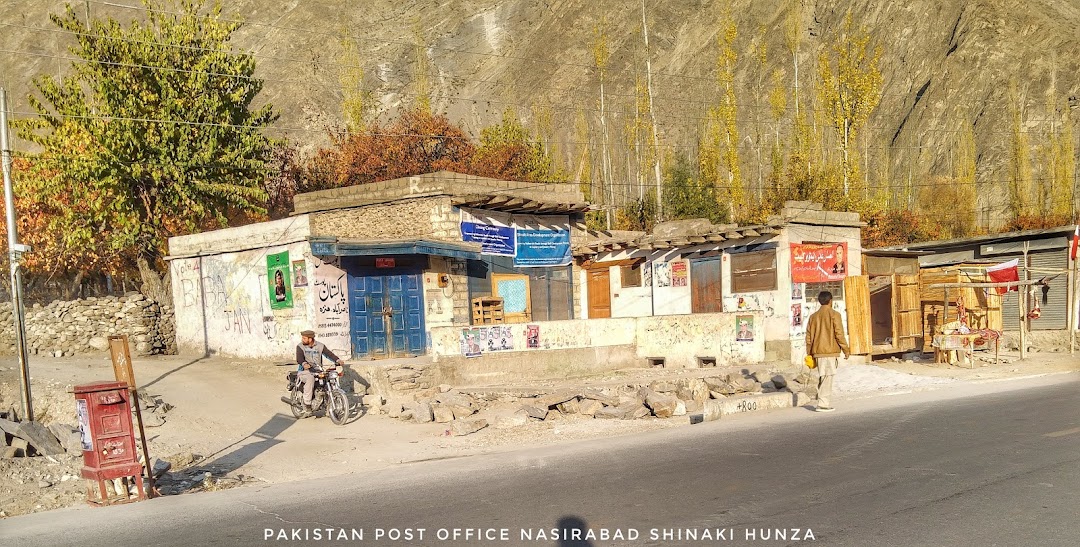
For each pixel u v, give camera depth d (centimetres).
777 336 2141
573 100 13062
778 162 4850
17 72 15825
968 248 3127
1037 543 582
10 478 970
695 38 13638
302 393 1408
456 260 2062
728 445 1034
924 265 3294
